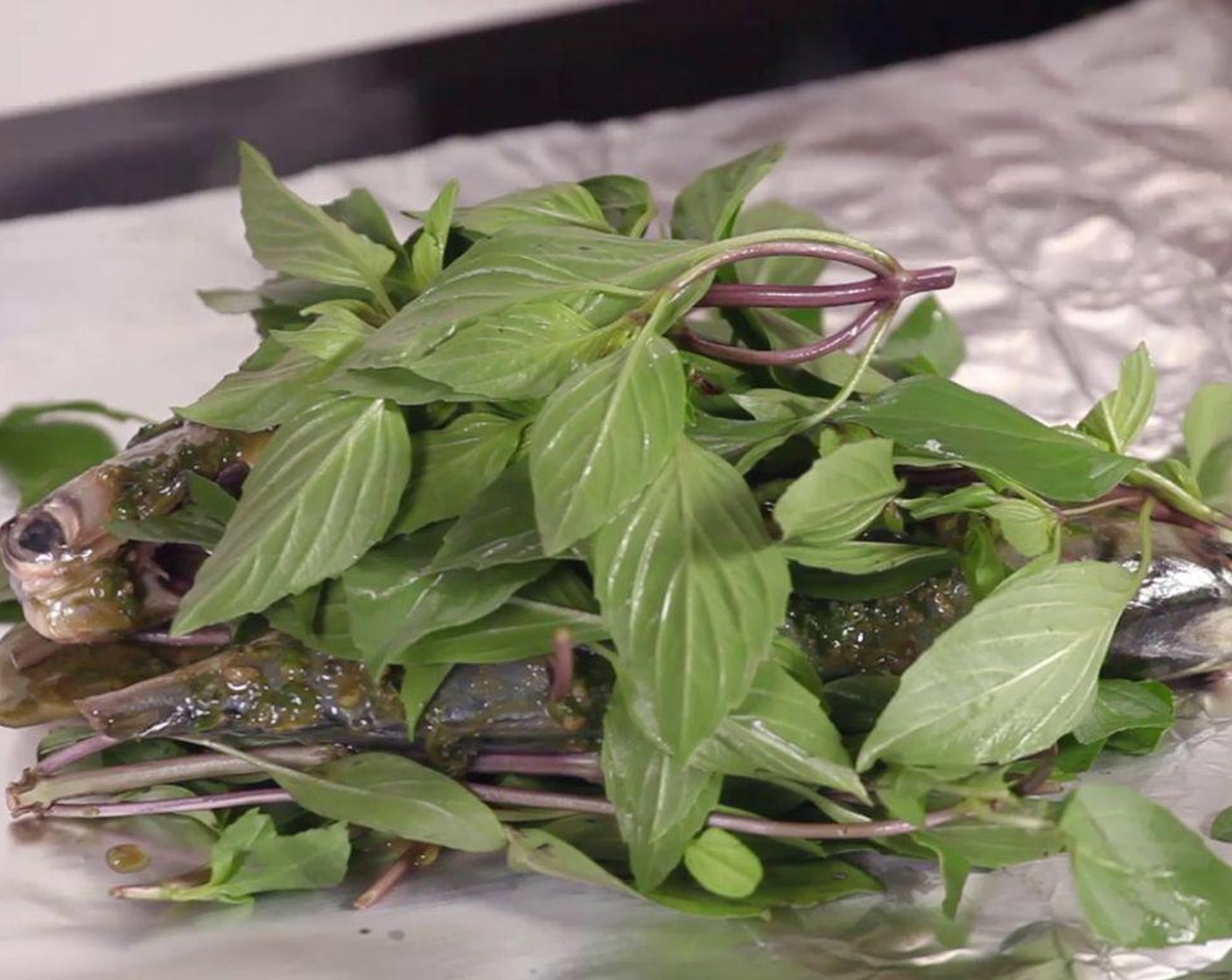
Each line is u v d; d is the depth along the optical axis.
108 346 0.79
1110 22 0.92
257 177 0.66
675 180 0.85
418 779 0.61
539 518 0.56
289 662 0.62
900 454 0.61
